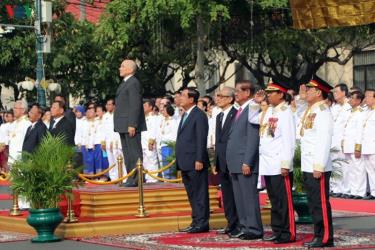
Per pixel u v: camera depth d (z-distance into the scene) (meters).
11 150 21.88
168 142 21.11
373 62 37.81
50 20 30.89
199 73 32.41
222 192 15.88
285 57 35.00
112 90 37.81
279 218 14.51
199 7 30.58
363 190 22.33
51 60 37.12
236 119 15.20
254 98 15.19
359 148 22.11
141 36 35.34
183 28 31.81
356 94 22.41
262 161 14.52
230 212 15.80
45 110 23.12
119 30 34.09
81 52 37.53
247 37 34.91
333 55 38.69
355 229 16.42
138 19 33.41
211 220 17.00
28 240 15.80
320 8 13.80
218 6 30.64
